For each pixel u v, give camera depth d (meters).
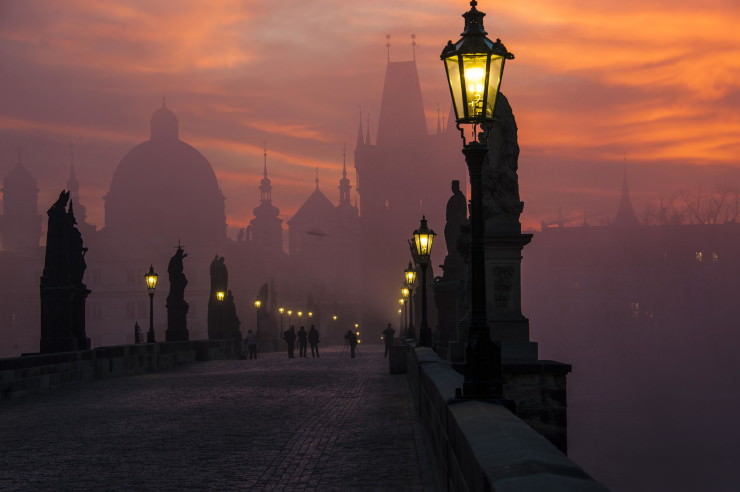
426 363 16.34
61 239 35.31
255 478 11.14
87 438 15.12
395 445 13.85
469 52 8.45
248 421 17.41
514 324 18.88
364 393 24.31
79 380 30.03
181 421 17.53
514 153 19.33
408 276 44.66
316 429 16.02
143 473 11.55
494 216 19.14
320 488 10.45
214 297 68.88
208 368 42.53
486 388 8.38
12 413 19.95
